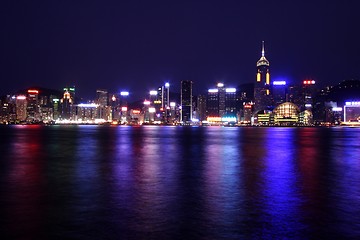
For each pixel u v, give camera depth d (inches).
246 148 4077.3
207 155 3161.9
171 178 1849.2
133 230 992.2
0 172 2065.7
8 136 6943.9
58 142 5088.6
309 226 1027.9
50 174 1991.9
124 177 1881.2
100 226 1024.9
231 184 1676.9
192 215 1133.7
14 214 1141.7
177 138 6471.5
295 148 4116.6
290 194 1451.8
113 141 5398.6
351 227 1019.3
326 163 2588.6
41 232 976.3
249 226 1027.9
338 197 1398.9
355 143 5216.5
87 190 1518.2
